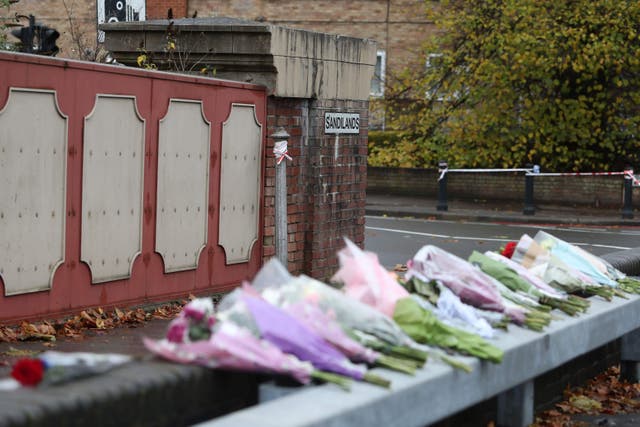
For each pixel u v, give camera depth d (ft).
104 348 31.60
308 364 18.30
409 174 107.86
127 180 38.65
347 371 18.61
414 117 108.17
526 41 97.66
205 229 43.09
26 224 34.14
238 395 18.63
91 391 15.62
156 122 39.96
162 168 40.42
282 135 45.16
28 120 34.04
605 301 29.68
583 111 101.14
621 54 99.19
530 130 103.14
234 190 44.75
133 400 16.15
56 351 30.83
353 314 20.22
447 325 22.11
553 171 104.58
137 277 39.52
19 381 15.94
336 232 50.72
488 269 27.68
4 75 32.96
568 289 29.35
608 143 101.45
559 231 85.10
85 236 36.76
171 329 18.49
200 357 17.74
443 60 105.50
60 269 35.73
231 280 45.01
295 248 48.21
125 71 38.14
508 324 24.91
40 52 56.90
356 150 52.16
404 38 119.65
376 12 119.75
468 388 20.89
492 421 25.50
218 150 43.55
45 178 34.86
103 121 37.29
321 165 49.14
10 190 33.45
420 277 24.73
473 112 104.53
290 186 47.52
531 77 102.27
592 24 98.73
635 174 100.73
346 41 50.42
